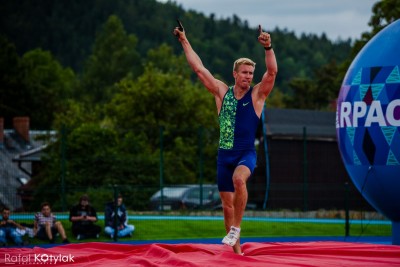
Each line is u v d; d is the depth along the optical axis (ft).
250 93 36.73
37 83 277.23
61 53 555.69
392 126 53.26
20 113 246.27
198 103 171.53
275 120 122.62
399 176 54.13
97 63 361.10
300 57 604.90
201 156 105.19
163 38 549.95
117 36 372.58
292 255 37.29
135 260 34.91
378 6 135.64
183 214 98.73
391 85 53.52
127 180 119.75
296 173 112.98
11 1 577.43
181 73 272.92
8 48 268.00
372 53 55.88
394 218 58.54
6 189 132.67
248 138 36.68
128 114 167.22
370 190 57.11
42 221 74.38
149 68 191.21
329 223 92.53
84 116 175.63
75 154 122.62
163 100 168.25
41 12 585.63
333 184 112.47
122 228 77.87
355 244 41.04
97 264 34.68
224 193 37.60
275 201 110.52
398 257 37.24
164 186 102.53
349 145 56.90
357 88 55.77
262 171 112.88
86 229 77.00
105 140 124.98
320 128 118.42
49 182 117.19
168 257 34.96
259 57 560.20
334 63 270.05
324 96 263.49
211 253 38.17
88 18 588.91
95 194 106.01
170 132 162.20
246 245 40.34
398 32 55.47
